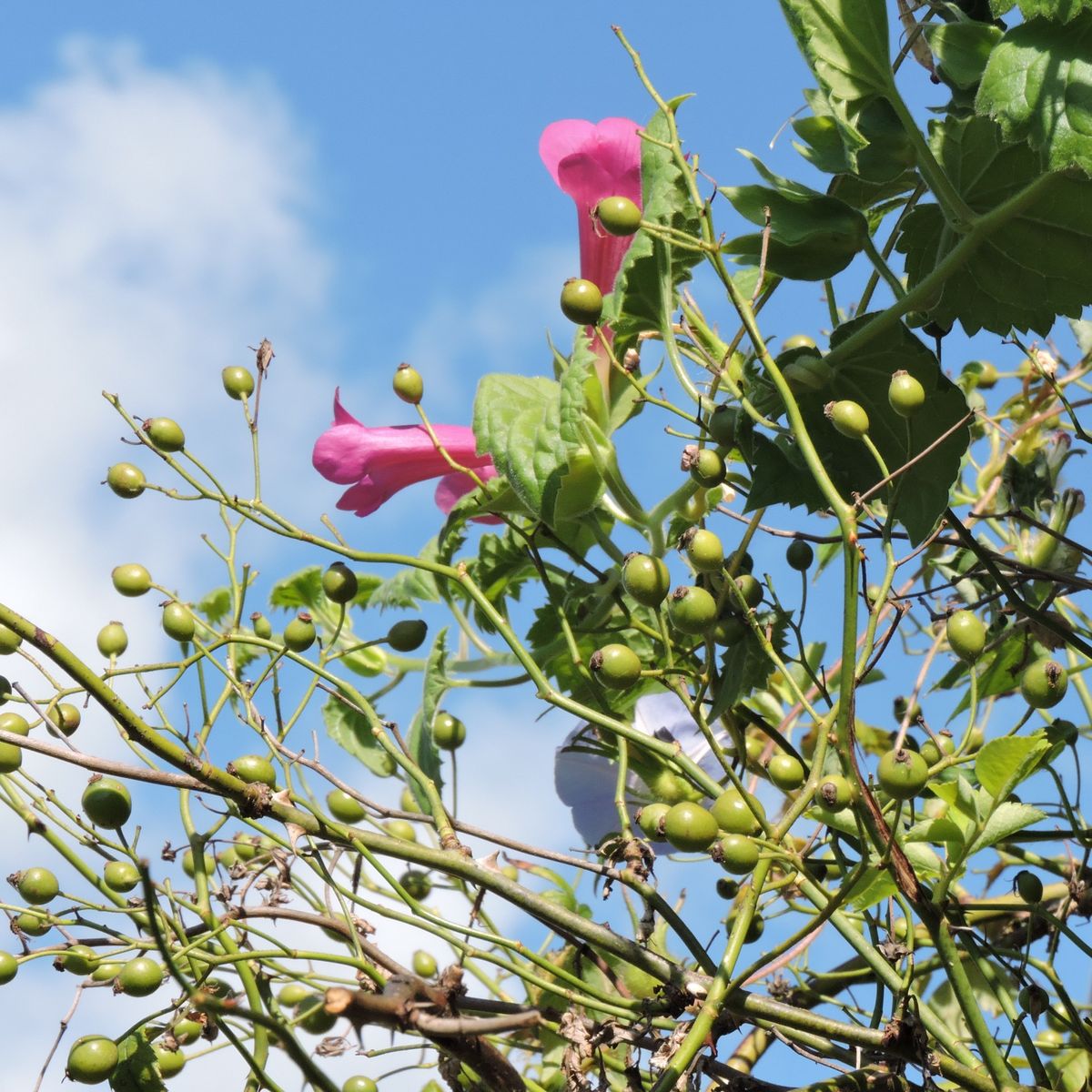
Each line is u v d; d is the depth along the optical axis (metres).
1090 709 2.74
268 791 1.79
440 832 1.92
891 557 1.73
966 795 1.91
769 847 1.66
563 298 1.97
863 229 2.11
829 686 2.82
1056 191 2.00
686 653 2.30
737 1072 1.80
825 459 2.13
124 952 1.88
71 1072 1.81
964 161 2.08
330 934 2.03
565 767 2.62
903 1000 1.75
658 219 2.12
